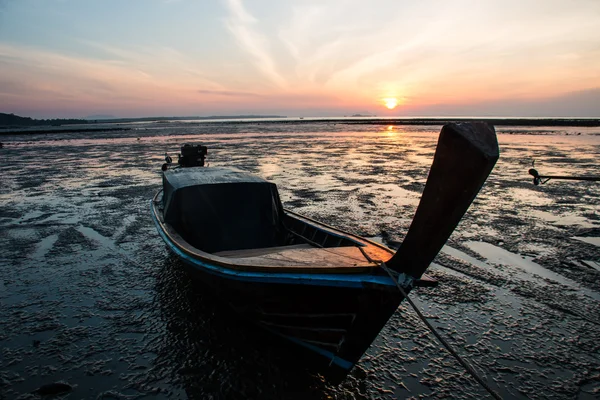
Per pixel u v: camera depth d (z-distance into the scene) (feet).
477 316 19.02
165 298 21.12
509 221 34.42
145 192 48.78
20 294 21.63
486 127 10.89
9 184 54.80
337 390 14.26
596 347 16.55
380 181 55.26
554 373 15.03
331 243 20.03
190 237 21.54
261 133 195.62
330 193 47.09
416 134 183.83
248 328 17.58
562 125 262.88
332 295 13.33
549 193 46.73
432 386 14.40
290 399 13.74
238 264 14.57
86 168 70.69
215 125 340.59
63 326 18.40
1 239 30.83
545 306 19.81
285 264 14.06
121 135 185.68
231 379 14.73
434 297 20.90
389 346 16.89
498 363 15.61
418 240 11.71
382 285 12.26
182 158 36.24
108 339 17.34
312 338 14.64
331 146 116.57
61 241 30.37
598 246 27.84
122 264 25.84
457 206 10.75
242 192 22.63
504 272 23.84
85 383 14.53
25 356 16.15
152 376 14.90
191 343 16.99
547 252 26.89
